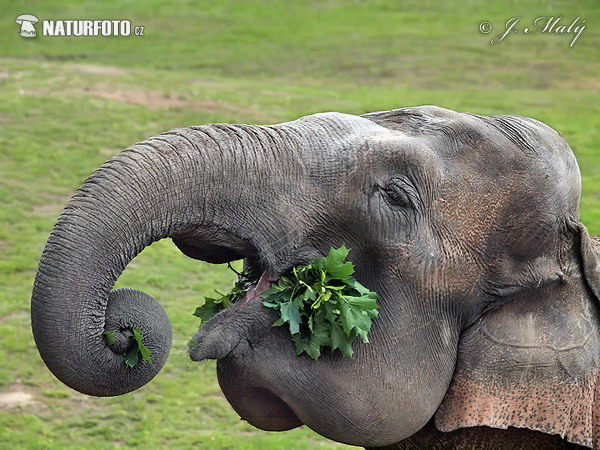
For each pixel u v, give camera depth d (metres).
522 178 6.60
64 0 47.47
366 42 40.56
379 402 6.45
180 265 17.56
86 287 5.66
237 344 6.26
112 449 12.80
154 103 27.67
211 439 13.11
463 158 6.58
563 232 6.77
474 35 41.44
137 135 24.81
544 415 6.70
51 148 23.58
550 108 30.19
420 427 6.65
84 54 37.09
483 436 6.99
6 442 12.84
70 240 5.68
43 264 5.67
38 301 5.63
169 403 14.13
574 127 27.75
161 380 14.75
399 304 6.42
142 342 5.98
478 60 37.38
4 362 14.84
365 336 6.21
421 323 6.50
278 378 6.33
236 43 40.41
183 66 35.94
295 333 6.29
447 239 6.48
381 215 6.34
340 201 6.34
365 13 46.19
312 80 34.28
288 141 6.38
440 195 6.47
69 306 5.62
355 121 6.62
